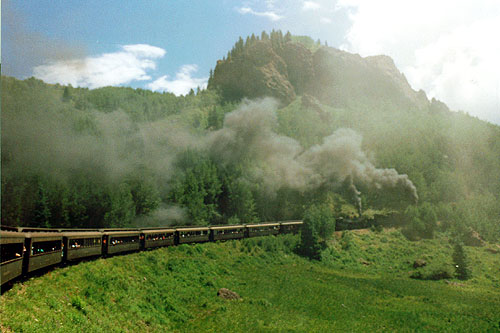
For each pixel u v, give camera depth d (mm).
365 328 40750
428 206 110125
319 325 39500
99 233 36500
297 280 58125
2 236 19109
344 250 87750
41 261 24828
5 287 21031
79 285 28609
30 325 18297
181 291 40719
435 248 94000
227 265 57781
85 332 21656
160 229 51219
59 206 76625
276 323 37750
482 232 103000
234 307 40500
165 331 30078
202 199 101438
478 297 60562
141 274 39906
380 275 74938
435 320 45781
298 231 87688
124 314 28562
